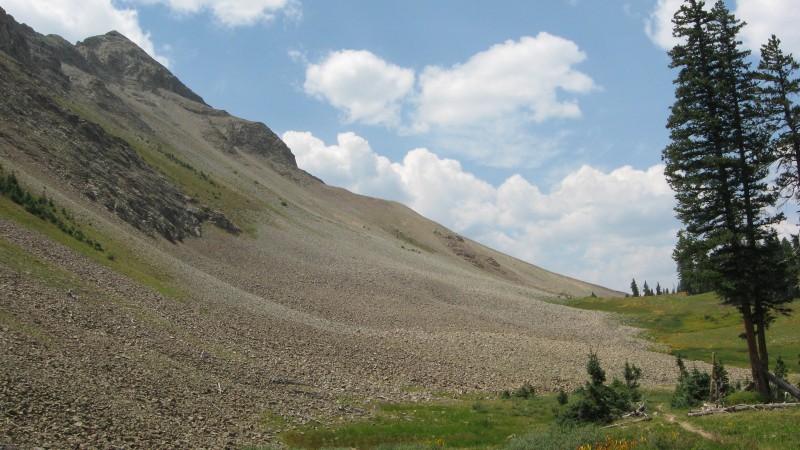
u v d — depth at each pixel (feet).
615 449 79.25
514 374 201.46
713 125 120.26
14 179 220.64
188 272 246.88
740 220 119.34
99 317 133.18
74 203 263.08
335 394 140.05
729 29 123.24
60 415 80.18
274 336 181.78
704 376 124.26
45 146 305.12
